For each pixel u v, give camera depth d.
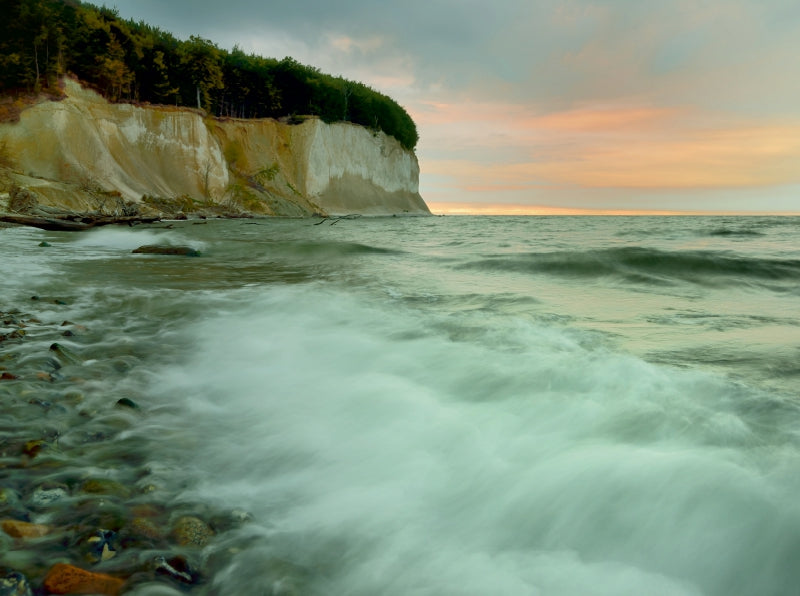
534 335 5.45
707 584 1.97
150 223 34.25
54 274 10.38
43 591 1.80
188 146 60.44
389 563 2.12
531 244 20.36
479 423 3.31
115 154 54.03
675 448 2.77
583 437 3.01
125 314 6.89
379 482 2.75
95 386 4.07
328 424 3.45
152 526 2.25
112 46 58.44
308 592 1.94
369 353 4.98
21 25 50.56
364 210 85.56
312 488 2.70
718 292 8.95
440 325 6.02
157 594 1.86
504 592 1.93
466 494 2.59
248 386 4.20
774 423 3.01
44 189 39.56
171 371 4.55
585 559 2.12
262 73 80.44
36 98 48.91
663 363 4.38
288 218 64.94
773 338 5.34
